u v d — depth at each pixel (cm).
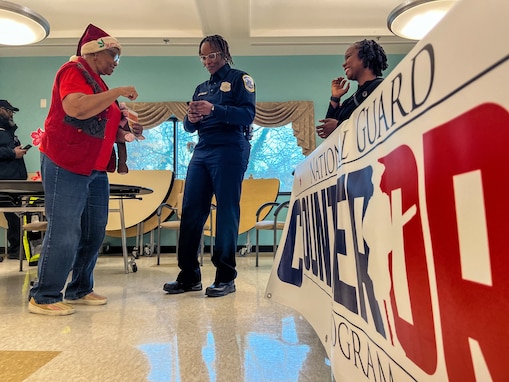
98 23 488
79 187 173
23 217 362
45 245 175
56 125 166
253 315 169
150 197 498
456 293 43
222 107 199
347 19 483
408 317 56
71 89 162
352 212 83
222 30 489
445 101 45
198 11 442
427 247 50
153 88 569
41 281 176
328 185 110
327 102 567
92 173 184
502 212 35
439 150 46
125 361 116
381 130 66
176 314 172
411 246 54
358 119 80
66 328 152
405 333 57
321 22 490
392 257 61
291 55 571
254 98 216
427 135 49
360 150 79
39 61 567
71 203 172
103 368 110
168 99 568
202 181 218
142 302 199
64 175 169
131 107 555
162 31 508
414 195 53
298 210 158
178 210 404
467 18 40
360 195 78
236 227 218
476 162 39
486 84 37
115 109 196
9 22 295
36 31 311
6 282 279
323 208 117
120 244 527
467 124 40
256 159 567
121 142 206
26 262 416
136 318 166
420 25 297
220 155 210
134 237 527
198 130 221
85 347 129
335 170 102
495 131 36
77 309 185
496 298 36
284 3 447
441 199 46
